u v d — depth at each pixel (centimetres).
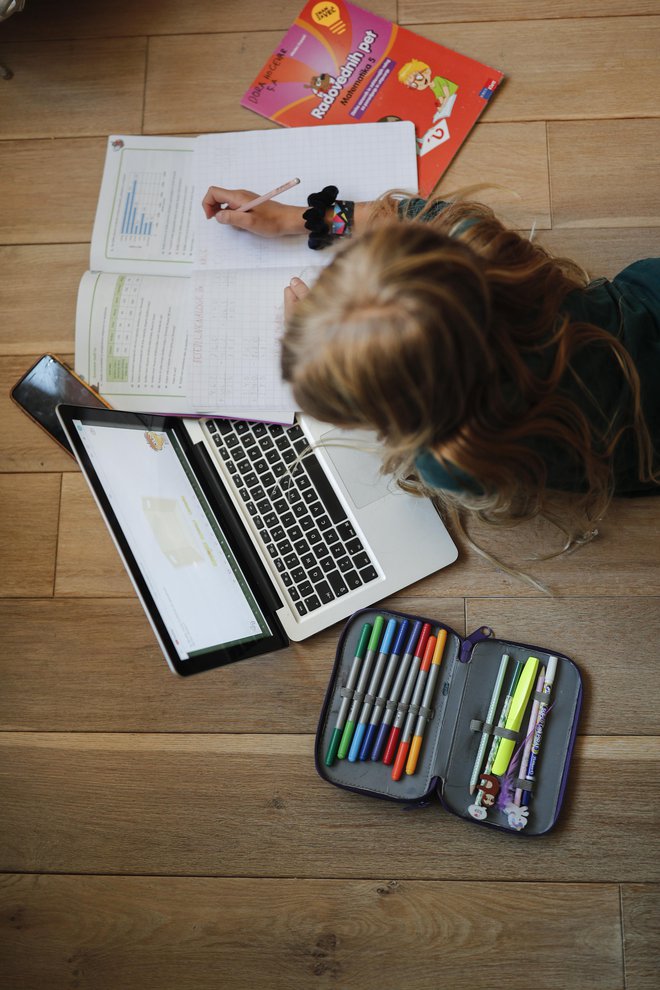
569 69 104
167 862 95
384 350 57
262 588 94
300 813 95
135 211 103
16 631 100
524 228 103
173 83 108
